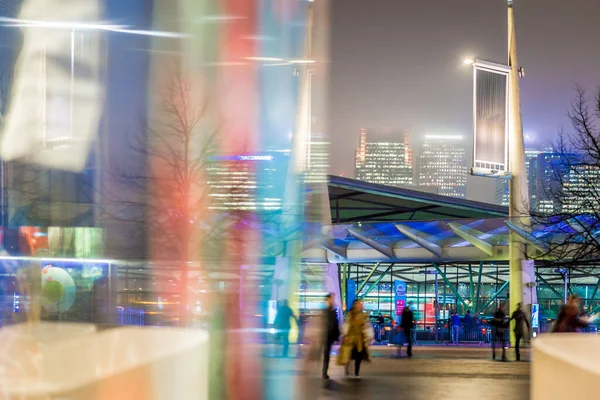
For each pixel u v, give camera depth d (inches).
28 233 1385.3
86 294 1387.8
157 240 1627.7
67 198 1451.8
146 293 1616.6
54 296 1352.1
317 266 1729.8
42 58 1347.2
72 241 1444.4
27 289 627.2
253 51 1521.9
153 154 1625.2
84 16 1307.8
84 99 1422.2
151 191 1621.6
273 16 1439.5
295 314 1451.8
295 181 1679.4
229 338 1406.3
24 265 1336.1
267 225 1691.7
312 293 1721.2
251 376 797.2
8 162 1384.1
